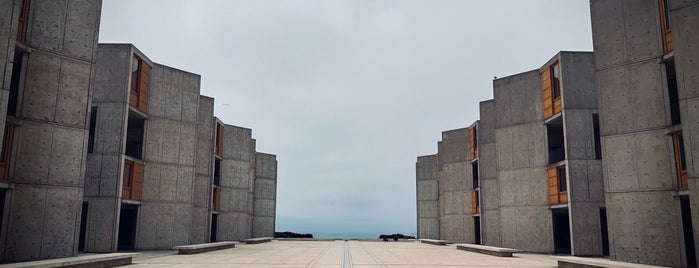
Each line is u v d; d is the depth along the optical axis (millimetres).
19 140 19750
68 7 21734
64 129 21078
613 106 22141
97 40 22562
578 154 29047
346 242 51125
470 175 47781
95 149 27953
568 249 33875
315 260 23484
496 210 39781
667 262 19828
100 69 28688
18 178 19594
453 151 49531
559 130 34094
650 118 21000
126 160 28766
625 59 22000
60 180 20734
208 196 40281
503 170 34656
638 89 21484
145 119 31250
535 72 33469
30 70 20344
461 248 34781
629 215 21094
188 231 33094
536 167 32719
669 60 20516
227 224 46500
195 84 34562
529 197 32875
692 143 17719
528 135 33438
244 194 48594
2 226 18953
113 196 27500
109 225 27234
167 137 32500
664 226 20094
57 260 16328
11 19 17688
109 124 28156
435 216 61688
